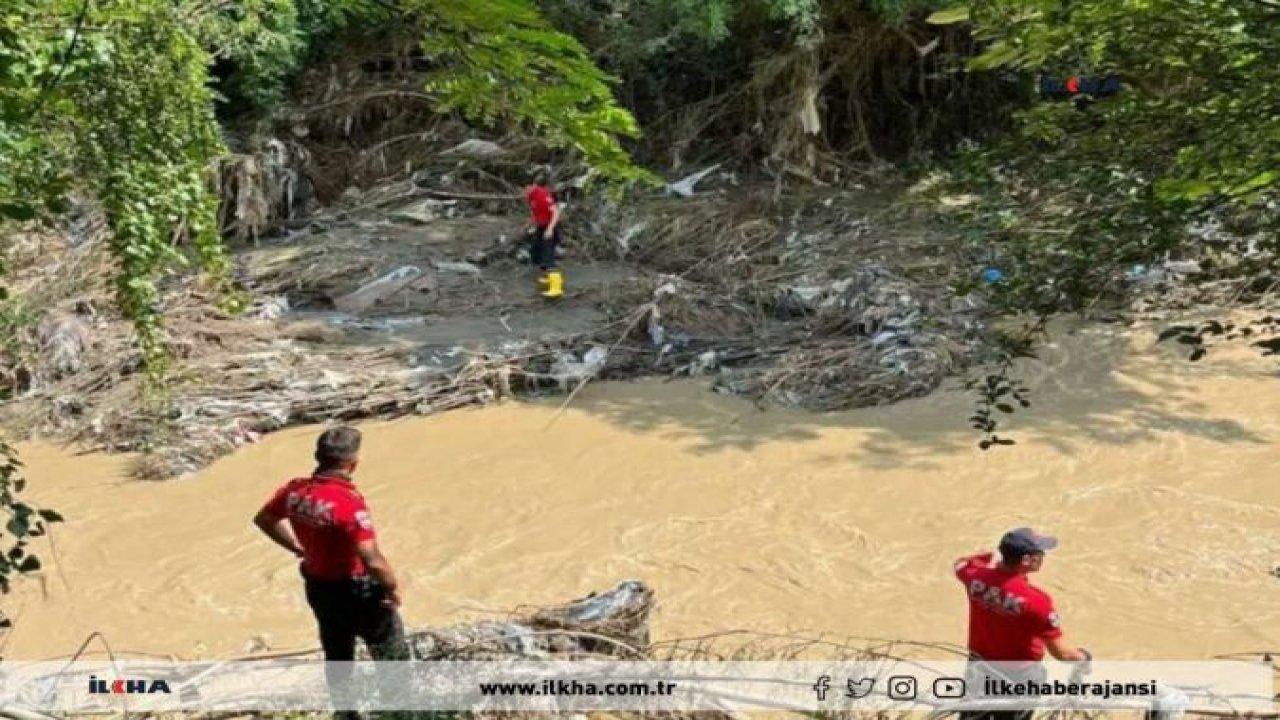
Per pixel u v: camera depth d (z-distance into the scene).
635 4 20.25
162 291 15.84
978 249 15.45
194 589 9.86
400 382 14.05
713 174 20.94
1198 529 10.27
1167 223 4.35
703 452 12.40
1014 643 5.71
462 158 21.47
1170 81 4.33
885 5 18.42
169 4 9.12
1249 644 8.44
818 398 13.51
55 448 12.80
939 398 13.33
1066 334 14.27
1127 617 8.92
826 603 9.41
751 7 19.64
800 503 11.20
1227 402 12.66
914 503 11.09
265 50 18.47
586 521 11.03
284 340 15.35
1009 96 20.64
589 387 14.31
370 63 22.48
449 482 11.94
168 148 9.08
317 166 21.34
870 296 15.57
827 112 21.62
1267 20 3.87
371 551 5.90
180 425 12.84
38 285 14.98
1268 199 4.66
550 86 3.82
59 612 9.55
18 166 5.39
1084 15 4.02
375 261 18.05
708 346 15.23
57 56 5.85
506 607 9.49
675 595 9.64
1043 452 11.91
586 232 19.20
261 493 11.76
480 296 17.09
